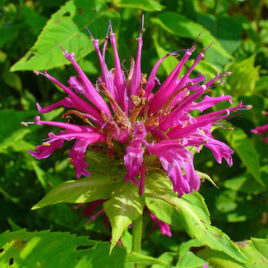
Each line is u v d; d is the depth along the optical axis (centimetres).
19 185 14
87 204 13
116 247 10
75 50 11
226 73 10
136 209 9
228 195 15
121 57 14
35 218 13
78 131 9
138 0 13
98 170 10
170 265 12
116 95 10
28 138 14
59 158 14
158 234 14
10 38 15
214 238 9
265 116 15
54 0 15
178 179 8
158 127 10
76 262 9
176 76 9
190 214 10
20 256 9
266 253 11
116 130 9
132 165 8
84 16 11
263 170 15
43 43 10
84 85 9
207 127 10
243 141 13
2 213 13
